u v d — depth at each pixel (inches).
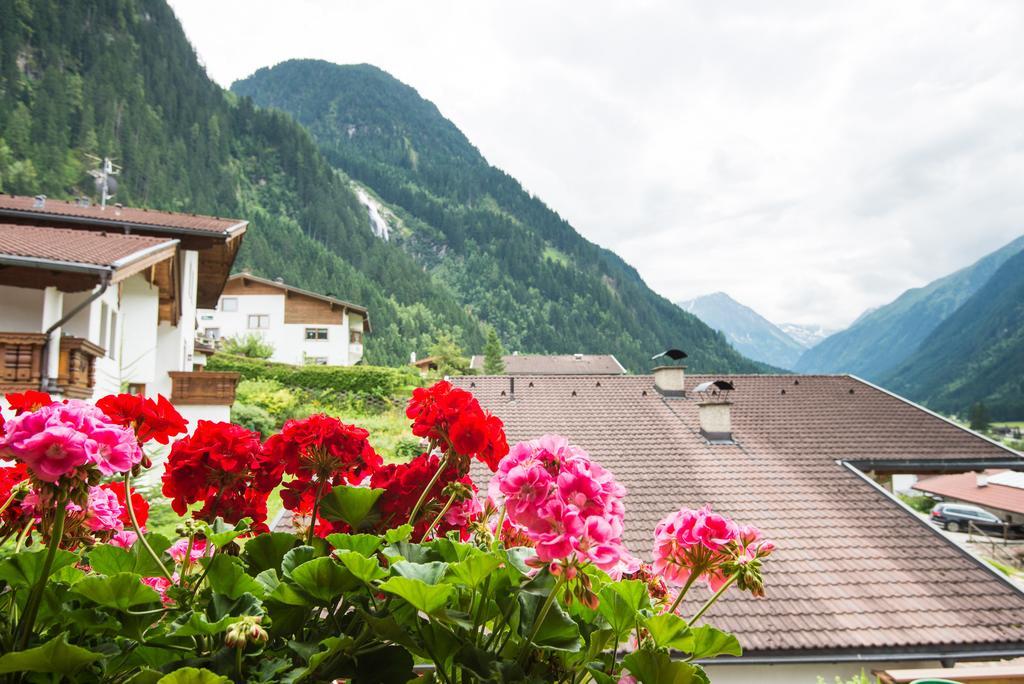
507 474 43.3
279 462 55.2
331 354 1549.0
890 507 369.7
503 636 46.0
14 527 51.2
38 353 293.6
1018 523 1067.3
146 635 42.4
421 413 58.7
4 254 285.9
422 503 58.1
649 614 46.9
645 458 422.9
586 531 40.4
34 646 42.8
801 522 354.9
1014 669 79.0
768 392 543.2
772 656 264.8
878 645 264.8
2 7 4387.3
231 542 51.3
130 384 506.3
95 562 48.4
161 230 528.7
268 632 44.6
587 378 551.8
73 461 38.9
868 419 492.4
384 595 44.4
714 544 48.6
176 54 6058.1
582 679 45.4
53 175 3149.6
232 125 6343.5
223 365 981.2
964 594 297.3
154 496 327.6
